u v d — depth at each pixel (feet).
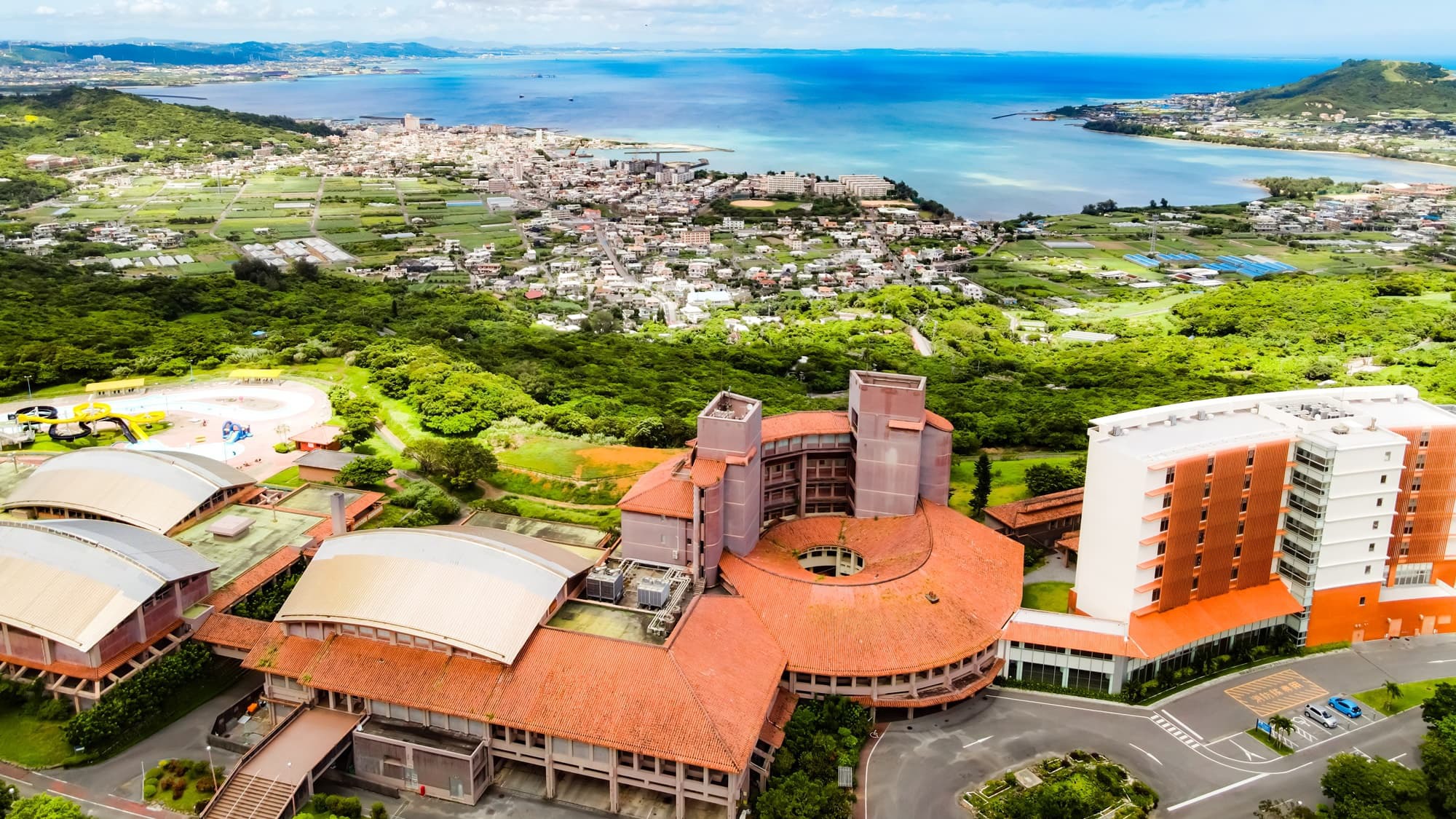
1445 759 363.76
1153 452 430.20
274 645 403.95
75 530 438.40
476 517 560.61
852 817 353.72
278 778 354.54
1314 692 434.71
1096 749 394.52
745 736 349.41
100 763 377.71
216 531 513.04
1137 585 436.76
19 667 409.49
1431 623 482.28
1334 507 450.30
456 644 379.76
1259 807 360.07
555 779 370.73
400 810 359.46
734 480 476.95
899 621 419.95
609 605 417.90
